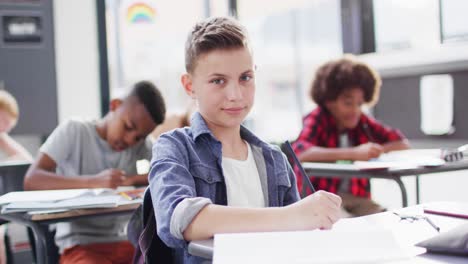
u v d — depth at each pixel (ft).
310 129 7.16
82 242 5.49
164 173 2.86
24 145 10.76
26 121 10.69
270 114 20.98
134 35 13.39
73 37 10.87
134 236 3.26
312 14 17.81
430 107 9.25
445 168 5.82
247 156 3.48
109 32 11.19
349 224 2.83
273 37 20.10
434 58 9.05
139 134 5.90
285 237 2.24
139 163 6.08
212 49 3.08
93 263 5.01
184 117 7.52
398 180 5.64
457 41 9.20
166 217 2.60
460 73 8.72
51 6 10.68
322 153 6.77
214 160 3.25
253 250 2.11
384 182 10.28
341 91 7.11
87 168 5.95
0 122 8.34
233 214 2.47
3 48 10.51
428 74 9.25
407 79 9.66
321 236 2.25
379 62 10.16
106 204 4.41
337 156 6.70
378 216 3.06
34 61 10.69
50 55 10.74
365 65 7.32
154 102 5.88
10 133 10.60
